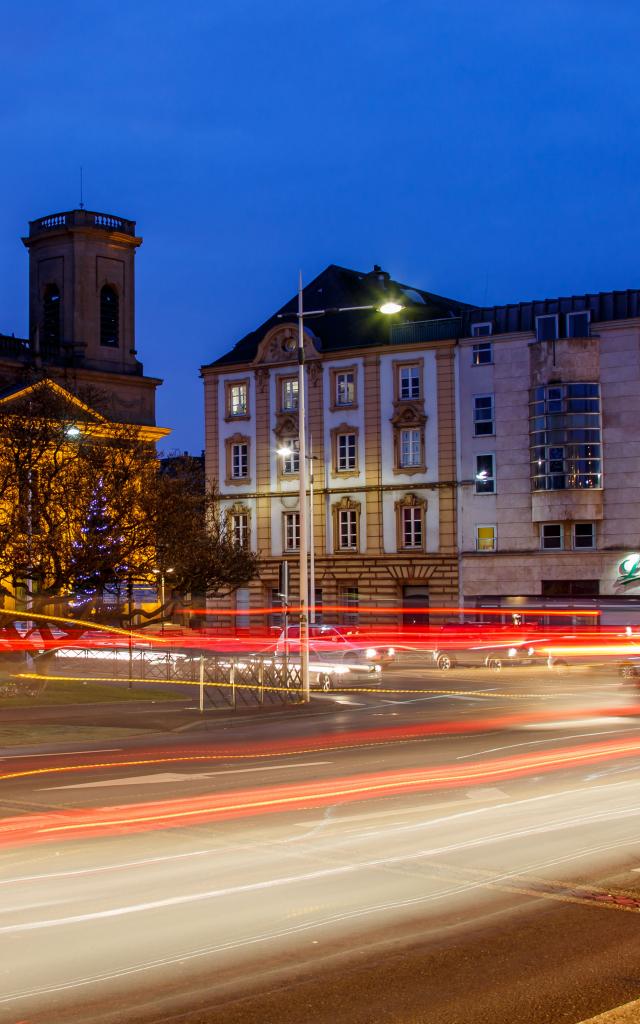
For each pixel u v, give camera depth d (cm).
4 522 3353
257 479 7381
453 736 2508
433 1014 714
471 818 1421
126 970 800
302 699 3466
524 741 2380
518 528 6644
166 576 3647
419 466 6894
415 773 1861
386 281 7812
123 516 3425
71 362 7125
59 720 2812
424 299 8081
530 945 866
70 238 7238
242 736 2572
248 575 3950
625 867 1147
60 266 7275
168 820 1400
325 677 4116
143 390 7394
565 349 6506
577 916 954
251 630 7300
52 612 4250
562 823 1389
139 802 1543
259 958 830
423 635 6550
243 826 1359
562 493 6469
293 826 1359
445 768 1927
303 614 3534
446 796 1605
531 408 6612
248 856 1185
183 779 1786
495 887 1055
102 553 3356
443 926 918
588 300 6538
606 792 1648
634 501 6406
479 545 6744
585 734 2533
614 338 6462
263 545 7312
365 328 7244
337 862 1159
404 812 1465
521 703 3534
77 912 953
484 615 6719
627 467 6425
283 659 3706
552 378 6525
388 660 5391
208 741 2452
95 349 7250
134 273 7488
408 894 1023
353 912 959
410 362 6944
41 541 3331
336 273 7769
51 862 1152
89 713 2997
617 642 5953
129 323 7431
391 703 3556
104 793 1628
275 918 937
